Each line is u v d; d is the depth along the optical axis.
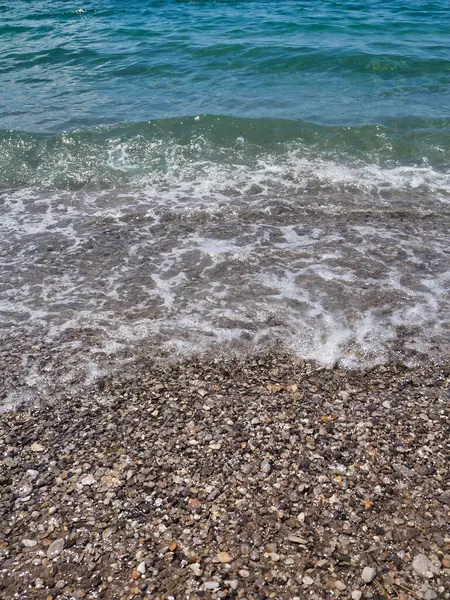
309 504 0.92
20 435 1.07
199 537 0.87
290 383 1.19
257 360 1.25
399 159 2.22
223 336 1.32
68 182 2.09
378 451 1.02
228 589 0.79
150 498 0.93
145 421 1.09
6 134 2.38
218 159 2.23
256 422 1.08
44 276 1.55
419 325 1.35
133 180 2.10
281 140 2.34
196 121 2.46
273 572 0.81
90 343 1.30
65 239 1.72
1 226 1.80
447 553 0.83
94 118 2.55
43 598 0.79
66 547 0.85
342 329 1.34
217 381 1.20
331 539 0.86
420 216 1.83
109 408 1.13
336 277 1.52
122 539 0.86
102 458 1.01
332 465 0.99
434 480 0.96
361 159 2.21
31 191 2.04
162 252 1.65
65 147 2.30
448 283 1.49
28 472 0.99
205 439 1.05
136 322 1.37
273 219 1.82
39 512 0.91
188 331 1.34
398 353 1.27
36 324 1.36
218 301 1.44
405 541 0.85
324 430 1.06
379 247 1.66
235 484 0.95
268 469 0.98
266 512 0.90
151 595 0.79
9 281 1.52
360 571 0.81
